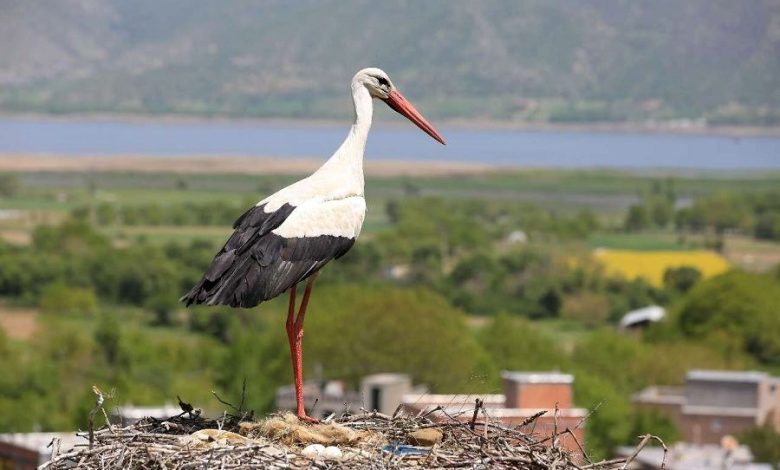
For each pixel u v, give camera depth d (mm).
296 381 13797
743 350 78000
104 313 97500
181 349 71000
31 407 56812
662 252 140000
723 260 134250
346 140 14773
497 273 110938
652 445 48469
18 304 102562
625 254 134125
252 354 58750
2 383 61125
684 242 157125
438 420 13258
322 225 13945
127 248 114625
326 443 12688
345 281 101500
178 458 11648
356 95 14961
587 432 44281
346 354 53219
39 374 62250
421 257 117875
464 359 54719
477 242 131000
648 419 50531
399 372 52625
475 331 71438
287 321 13961
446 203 178125
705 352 71375
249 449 11688
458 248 129500
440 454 12039
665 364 67375
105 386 56562
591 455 13070
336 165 14531
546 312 105062
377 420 13352
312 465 11711
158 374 64750
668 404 57281
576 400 49188
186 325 92500
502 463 11977
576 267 114062
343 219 14109
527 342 65125
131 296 103750
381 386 36781
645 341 81250
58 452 12102
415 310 57500
